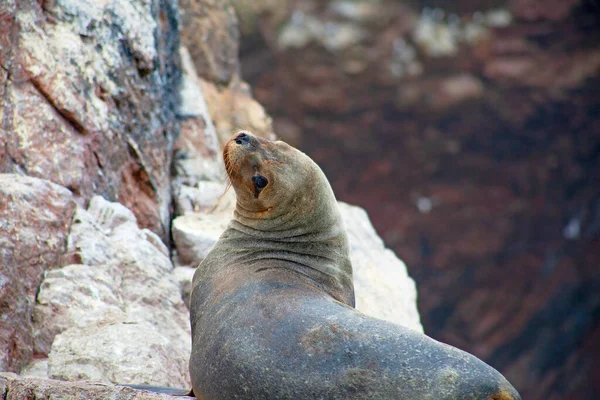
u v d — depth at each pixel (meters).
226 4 54.41
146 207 34.59
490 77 142.50
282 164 22.64
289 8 138.75
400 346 17.56
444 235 150.00
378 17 143.00
